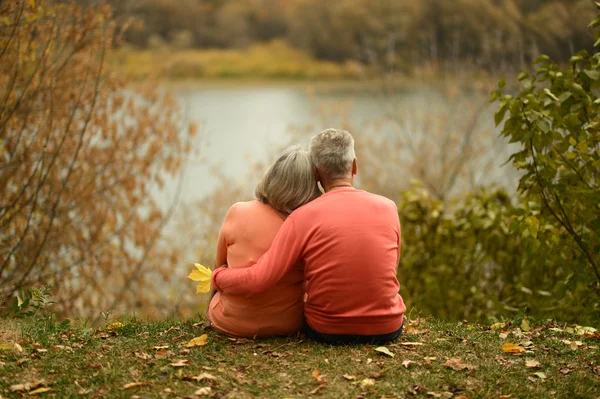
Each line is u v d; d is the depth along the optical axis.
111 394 2.60
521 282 5.27
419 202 5.98
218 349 3.16
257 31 61.12
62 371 2.87
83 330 3.58
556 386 2.78
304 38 33.28
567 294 4.69
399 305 3.19
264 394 2.63
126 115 7.05
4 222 5.71
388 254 3.07
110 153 6.85
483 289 5.62
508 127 4.00
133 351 3.16
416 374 2.84
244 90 41.62
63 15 5.86
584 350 3.31
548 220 4.46
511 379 2.84
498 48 10.46
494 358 3.11
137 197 7.28
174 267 8.09
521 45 9.90
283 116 28.14
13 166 5.87
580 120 4.09
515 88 5.97
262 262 3.05
